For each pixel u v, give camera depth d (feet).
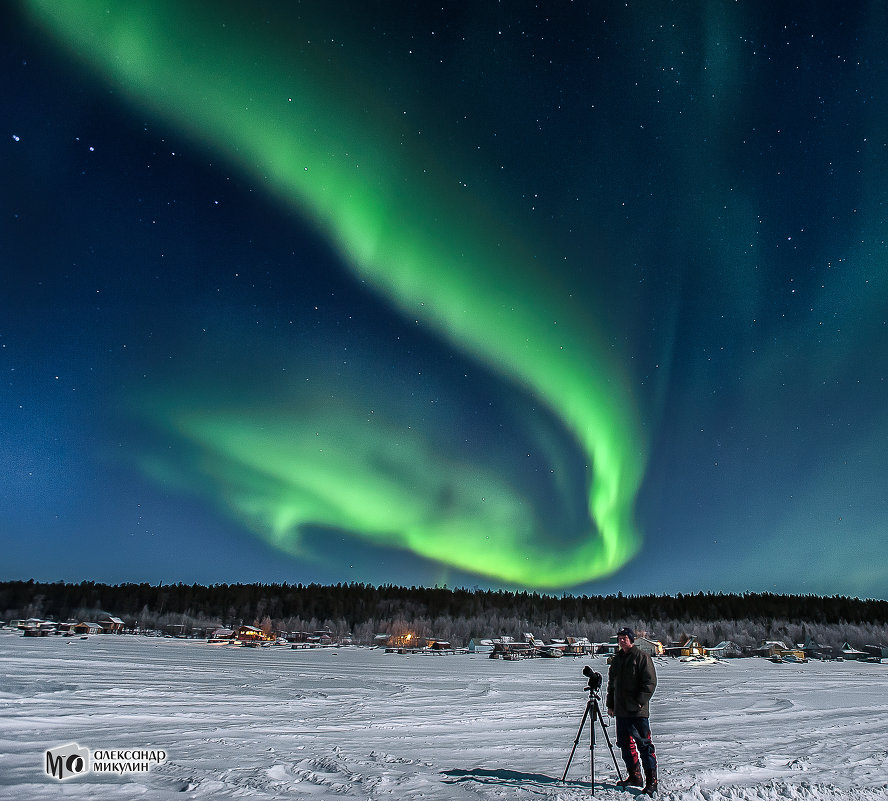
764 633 418.92
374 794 26.48
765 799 27.12
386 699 86.17
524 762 38.52
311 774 30.45
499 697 95.25
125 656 183.32
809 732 55.93
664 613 504.43
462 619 457.27
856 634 386.11
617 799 26.30
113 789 26.84
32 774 30.32
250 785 27.50
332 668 173.99
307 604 535.60
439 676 152.35
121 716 54.65
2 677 91.20
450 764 37.22
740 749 44.34
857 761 39.01
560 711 75.51
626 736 28.99
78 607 483.51
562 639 398.01
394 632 419.95
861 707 85.20
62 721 50.19
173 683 98.07
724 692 114.52
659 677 174.09
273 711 65.31
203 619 483.10
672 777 31.27
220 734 46.70
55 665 127.95
